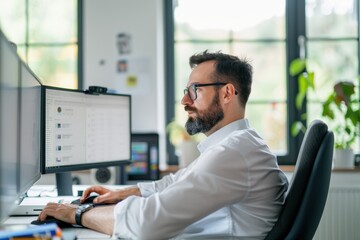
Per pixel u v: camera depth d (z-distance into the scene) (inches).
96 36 119.0
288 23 123.6
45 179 98.7
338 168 112.3
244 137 53.3
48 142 67.0
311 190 51.3
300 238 51.3
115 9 118.8
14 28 125.3
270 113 124.4
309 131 53.8
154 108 118.3
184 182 49.2
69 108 71.7
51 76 125.7
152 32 118.2
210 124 59.2
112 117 82.0
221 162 50.2
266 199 53.2
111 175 95.2
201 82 59.0
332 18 123.8
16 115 43.2
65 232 46.6
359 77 116.1
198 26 125.3
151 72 118.2
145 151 106.0
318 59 124.1
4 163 36.6
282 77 124.3
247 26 124.3
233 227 54.2
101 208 54.1
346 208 111.1
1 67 35.1
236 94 58.9
